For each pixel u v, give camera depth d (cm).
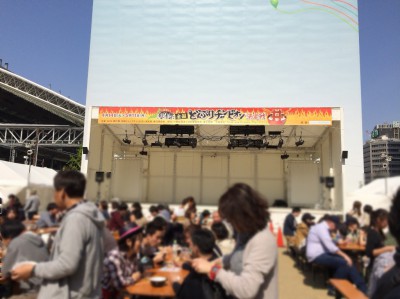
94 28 1515
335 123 1246
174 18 1515
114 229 206
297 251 296
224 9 1505
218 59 1485
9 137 3319
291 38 1473
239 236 178
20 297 173
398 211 108
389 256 190
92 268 169
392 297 100
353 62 1443
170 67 1493
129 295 265
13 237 171
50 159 3353
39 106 3175
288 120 1198
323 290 261
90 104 1481
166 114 1234
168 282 283
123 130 1427
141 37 1509
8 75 2870
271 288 158
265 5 1494
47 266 159
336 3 1471
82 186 176
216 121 1227
